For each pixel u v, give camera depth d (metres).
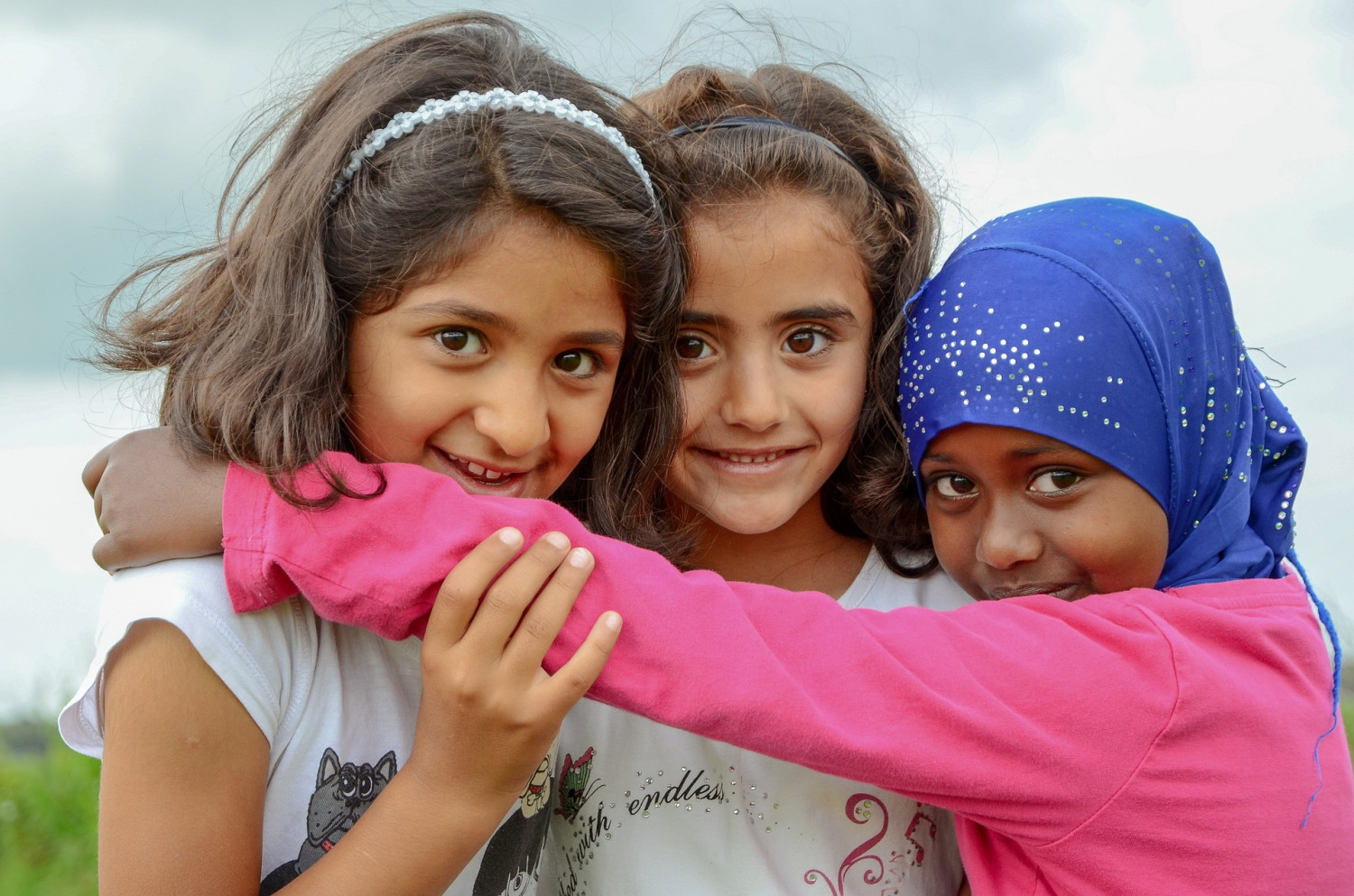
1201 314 1.42
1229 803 1.27
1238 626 1.33
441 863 1.17
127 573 1.23
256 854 1.23
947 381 1.39
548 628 1.18
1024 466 1.36
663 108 1.70
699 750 1.52
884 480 1.62
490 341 1.27
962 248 1.51
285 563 1.17
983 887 1.40
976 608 1.36
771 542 1.71
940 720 1.25
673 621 1.23
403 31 1.49
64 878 3.62
